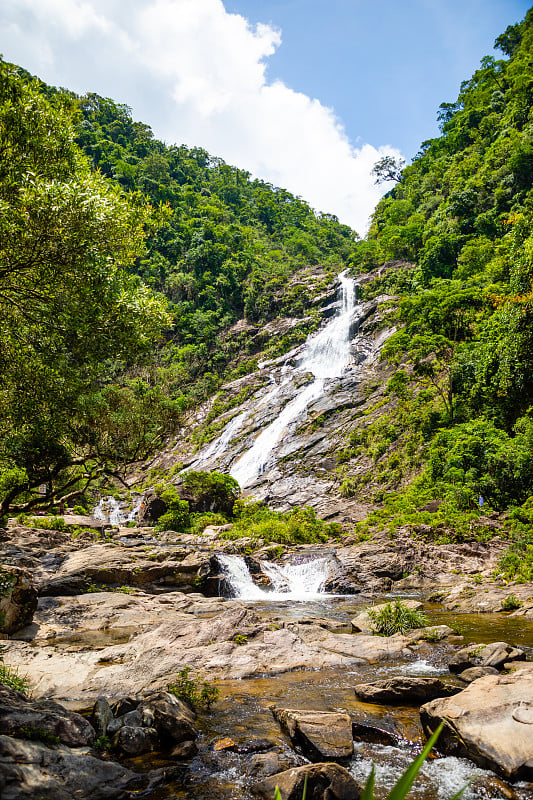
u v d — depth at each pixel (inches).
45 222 327.9
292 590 901.2
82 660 420.5
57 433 412.8
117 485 2290.8
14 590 515.2
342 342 2618.1
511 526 940.6
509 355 1221.7
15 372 394.9
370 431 1764.3
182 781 226.1
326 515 1362.0
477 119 3666.3
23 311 380.2
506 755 226.1
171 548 882.8
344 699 331.0
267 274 3838.6
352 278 3267.7
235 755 251.8
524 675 298.0
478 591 716.0
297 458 1873.8
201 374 3169.3
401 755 249.9
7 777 189.9
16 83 364.5
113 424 436.5
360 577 869.8
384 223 4084.6
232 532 1200.2
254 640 471.2
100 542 956.6
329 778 212.4
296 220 5620.1
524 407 1311.5
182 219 4446.4
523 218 1318.9
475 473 1164.5
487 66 3976.4
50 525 1114.1
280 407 2319.1
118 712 291.3
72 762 217.3
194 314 3580.2
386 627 531.5
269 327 3275.1
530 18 3796.8
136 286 430.3
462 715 254.7
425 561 885.2
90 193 362.3
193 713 304.7
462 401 1531.7
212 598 735.1
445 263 2699.3
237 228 4589.1
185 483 1620.3
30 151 366.6
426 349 1536.7
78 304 362.6
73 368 400.5
